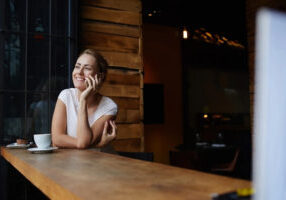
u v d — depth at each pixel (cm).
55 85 270
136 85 328
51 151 156
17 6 259
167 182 72
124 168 97
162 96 643
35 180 102
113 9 320
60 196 72
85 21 301
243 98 793
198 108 721
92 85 179
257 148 27
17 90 254
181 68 701
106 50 311
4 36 251
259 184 27
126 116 316
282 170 27
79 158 129
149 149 621
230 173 366
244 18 534
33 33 264
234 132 532
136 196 59
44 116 263
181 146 428
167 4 479
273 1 325
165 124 656
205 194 59
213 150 409
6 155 178
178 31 601
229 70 782
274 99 27
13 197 240
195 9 504
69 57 277
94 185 71
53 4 273
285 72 27
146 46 634
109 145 184
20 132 252
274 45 27
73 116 185
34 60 263
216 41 691
